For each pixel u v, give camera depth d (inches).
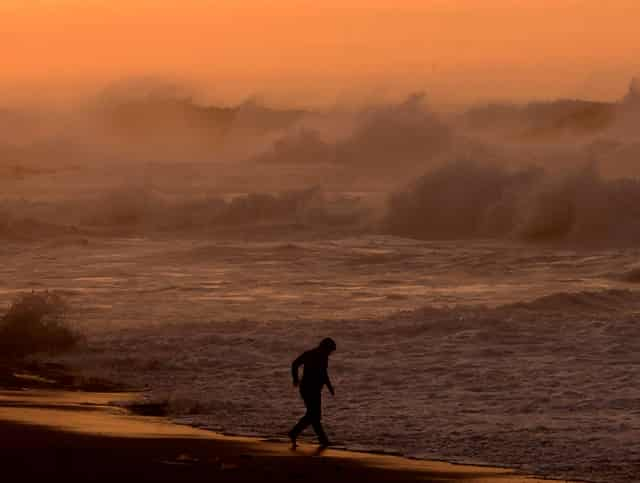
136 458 1417.3
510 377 2245.3
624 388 2114.9
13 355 2532.0
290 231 7071.9
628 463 1488.7
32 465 1350.9
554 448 1583.4
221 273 4810.5
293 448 1557.6
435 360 2455.7
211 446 1542.8
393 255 5551.2
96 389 2127.2
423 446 1596.9
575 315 3110.2
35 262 5251.0
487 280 4611.2
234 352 2578.7
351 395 2091.5
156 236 6899.6
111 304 3656.5
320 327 2908.5
